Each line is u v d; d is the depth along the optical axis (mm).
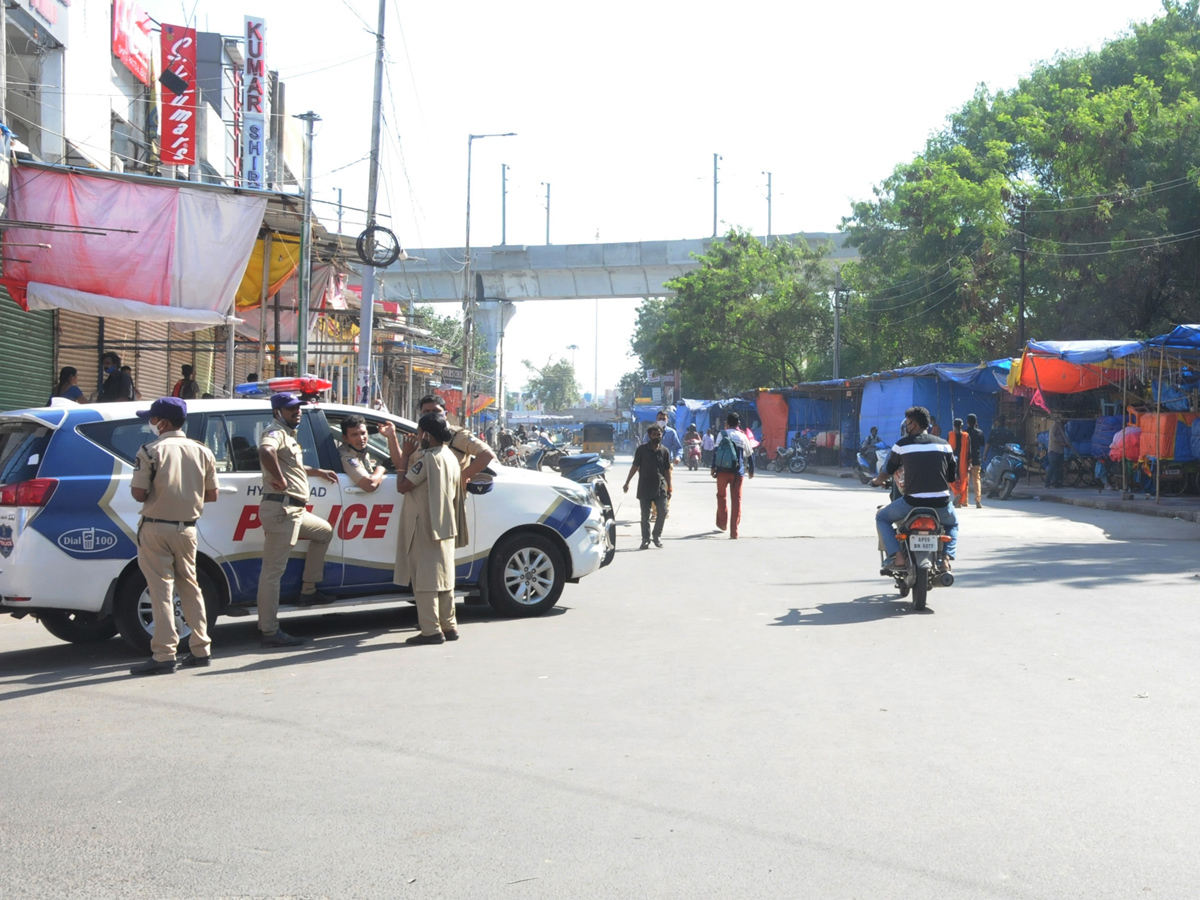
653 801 4535
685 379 87688
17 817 4387
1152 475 23922
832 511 20828
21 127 16172
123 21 18625
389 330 30203
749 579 11656
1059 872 3781
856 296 54594
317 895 3623
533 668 7238
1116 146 36062
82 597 7633
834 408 46344
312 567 8430
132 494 7242
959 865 3848
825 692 6438
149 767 5066
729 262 60719
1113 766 4980
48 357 16094
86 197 13398
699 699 6293
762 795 4605
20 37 15727
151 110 20125
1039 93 42812
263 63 21859
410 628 9070
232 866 3869
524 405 166375
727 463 16156
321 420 8797
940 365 31875
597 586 11273
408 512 8289
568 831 4195
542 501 9500
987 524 17859
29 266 13234
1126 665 7109
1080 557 13164
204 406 8398
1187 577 11250
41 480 7594
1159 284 35562
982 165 42781
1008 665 7148
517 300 66875
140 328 19000
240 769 5016
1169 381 23875
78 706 6359
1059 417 28250
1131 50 41438
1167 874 3758
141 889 3678
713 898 3586
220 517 8188
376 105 21812
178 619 8023
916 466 9602
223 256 13844
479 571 9273
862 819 4312
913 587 9352
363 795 4629
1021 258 36344
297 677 7066
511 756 5188
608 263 63938
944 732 5559
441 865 3869
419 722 5836
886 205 49281
